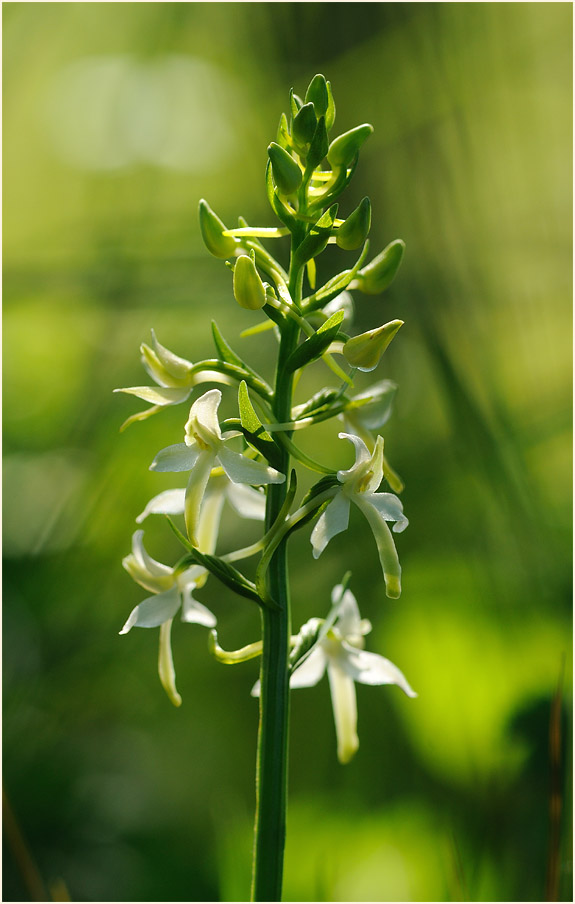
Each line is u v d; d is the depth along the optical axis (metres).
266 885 0.39
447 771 0.43
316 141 0.39
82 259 0.54
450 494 0.48
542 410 0.47
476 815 0.43
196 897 0.48
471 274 0.47
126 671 0.51
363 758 0.48
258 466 0.39
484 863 0.42
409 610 0.44
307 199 0.40
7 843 0.48
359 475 0.39
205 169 0.64
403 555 0.49
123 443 0.51
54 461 0.51
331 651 0.42
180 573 0.41
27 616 0.49
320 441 0.60
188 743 0.53
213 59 0.62
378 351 0.39
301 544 0.53
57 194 0.62
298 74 0.52
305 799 0.47
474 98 0.47
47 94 0.64
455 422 0.45
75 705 0.50
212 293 0.52
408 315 0.47
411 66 0.48
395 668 0.42
